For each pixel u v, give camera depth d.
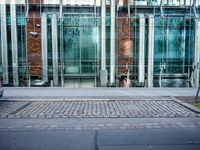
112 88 17.78
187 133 6.73
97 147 5.66
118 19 19.56
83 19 19.56
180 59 19.86
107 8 19.52
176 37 19.89
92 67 19.72
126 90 16.44
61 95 13.84
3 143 5.98
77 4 19.58
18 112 9.45
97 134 6.67
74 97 13.02
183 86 19.84
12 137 6.45
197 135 6.55
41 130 7.10
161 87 18.89
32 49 19.47
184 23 19.83
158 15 19.72
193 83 19.77
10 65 19.45
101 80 19.48
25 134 6.71
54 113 9.28
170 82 19.89
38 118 8.55
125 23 19.59
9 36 19.39
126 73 19.72
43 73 19.38
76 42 19.67
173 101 11.83
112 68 19.48
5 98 12.59
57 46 19.42
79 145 5.80
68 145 5.80
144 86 19.59
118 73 19.72
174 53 19.89
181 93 14.78
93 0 19.56
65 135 6.60
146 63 19.72
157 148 5.57
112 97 13.01
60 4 19.38
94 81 19.73
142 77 19.61
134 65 19.70
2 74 19.28
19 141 6.12
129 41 19.66
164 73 19.88
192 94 14.30
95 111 9.62
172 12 19.86
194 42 19.75
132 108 10.19
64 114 9.11
